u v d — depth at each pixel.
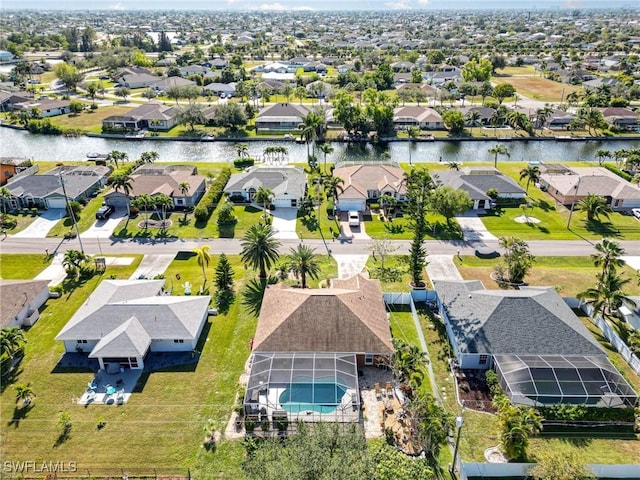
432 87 198.38
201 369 56.19
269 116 160.62
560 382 50.75
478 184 104.19
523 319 57.59
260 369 52.31
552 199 105.56
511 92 189.00
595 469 42.34
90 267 77.31
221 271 70.25
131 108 184.75
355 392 50.12
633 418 48.66
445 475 43.00
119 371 55.62
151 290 66.56
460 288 66.06
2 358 57.84
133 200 91.06
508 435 43.62
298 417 47.84
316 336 55.91
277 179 105.56
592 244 86.12
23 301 64.94
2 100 181.62
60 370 56.03
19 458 45.16
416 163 127.94
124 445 46.41
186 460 44.81
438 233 90.12
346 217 96.81
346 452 38.38
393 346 55.97
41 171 118.75
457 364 56.81
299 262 67.81
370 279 72.56
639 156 116.94
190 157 137.62
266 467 37.12
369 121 153.38
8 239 87.06
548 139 152.50
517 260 72.44
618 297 61.44
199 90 195.50
